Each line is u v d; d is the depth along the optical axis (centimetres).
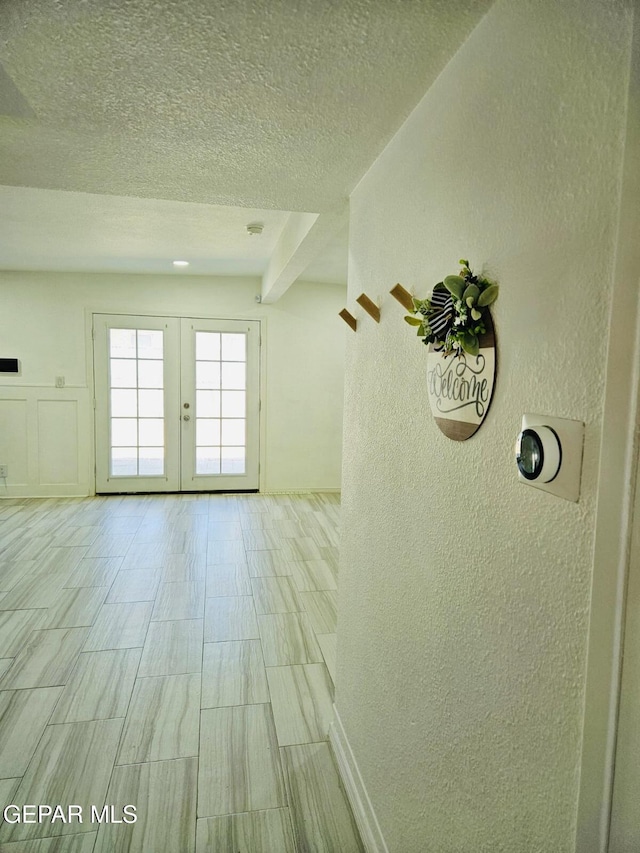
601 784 60
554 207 67
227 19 86
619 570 57
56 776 166
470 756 90
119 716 194
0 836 145
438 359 101
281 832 150
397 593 127
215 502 507
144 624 264
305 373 546
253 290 526
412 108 115
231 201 177
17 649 238
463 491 93
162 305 511
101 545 379
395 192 128
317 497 536
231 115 118
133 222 314
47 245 377
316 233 233
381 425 139
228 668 227
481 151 86
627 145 55
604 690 59
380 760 139
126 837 146
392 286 130
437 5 82
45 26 88
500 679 81
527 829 74
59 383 504
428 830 109
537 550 71
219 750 179
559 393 66
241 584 315
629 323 55
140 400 520
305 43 92
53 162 145
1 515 450
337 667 185
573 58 64
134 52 95
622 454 56
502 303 80
